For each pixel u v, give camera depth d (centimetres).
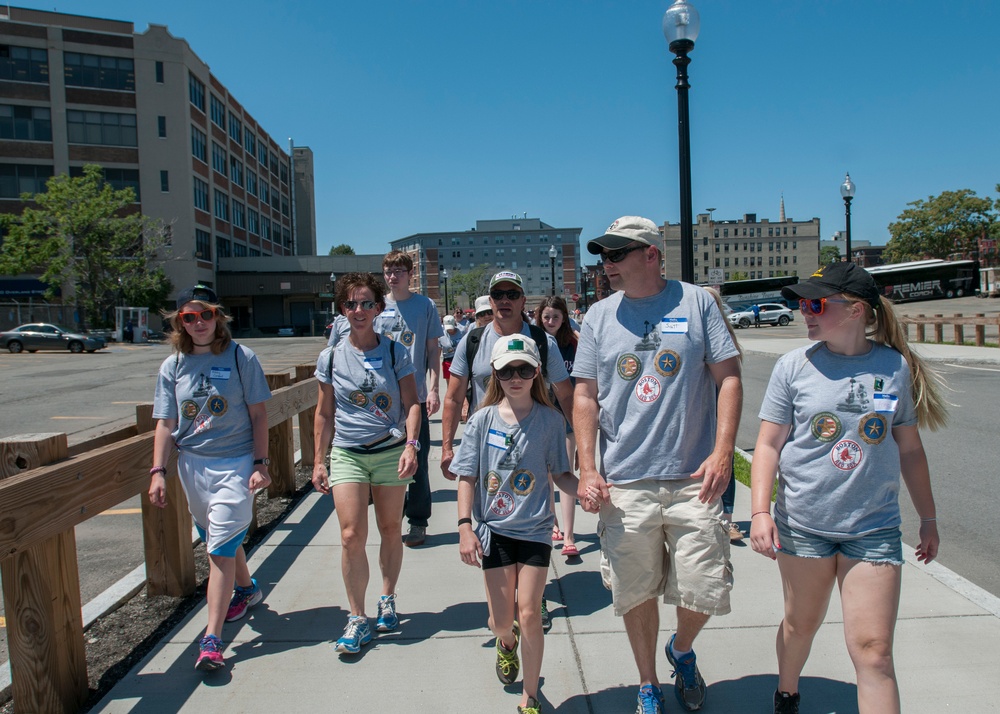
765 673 322
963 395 1273
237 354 364
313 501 636
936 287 5594
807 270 15175
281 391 589
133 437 393
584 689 315
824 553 250
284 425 651
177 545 419
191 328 353
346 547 355
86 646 364
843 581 246
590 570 456
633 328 286
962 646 338
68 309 5022
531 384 308
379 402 369
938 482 686
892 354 251
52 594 291
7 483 262
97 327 4797
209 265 6128
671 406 279
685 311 283
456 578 450
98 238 4719
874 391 246
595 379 297
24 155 5131
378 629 372
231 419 361
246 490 356
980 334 2316
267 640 366
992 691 299
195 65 5781
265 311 7062
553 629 375
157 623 390
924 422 257
